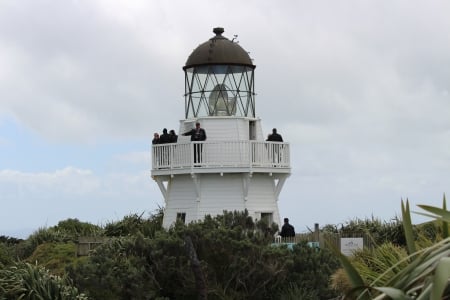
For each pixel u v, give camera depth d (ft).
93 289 90.22
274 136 133.08
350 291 31.01
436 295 25.62
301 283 94.73
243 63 132.05
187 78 134.62
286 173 133.18
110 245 100.58
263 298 95.30
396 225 111.24
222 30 134.82
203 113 131.95
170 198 133.49
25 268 91.76
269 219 132.46
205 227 99.86
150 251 96.43
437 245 28.99
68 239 131.23
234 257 93.04
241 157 128.47
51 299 86.63
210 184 129.70
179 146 129.90
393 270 38.83
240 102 132.05
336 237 106.22
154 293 91.30
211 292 91.71
